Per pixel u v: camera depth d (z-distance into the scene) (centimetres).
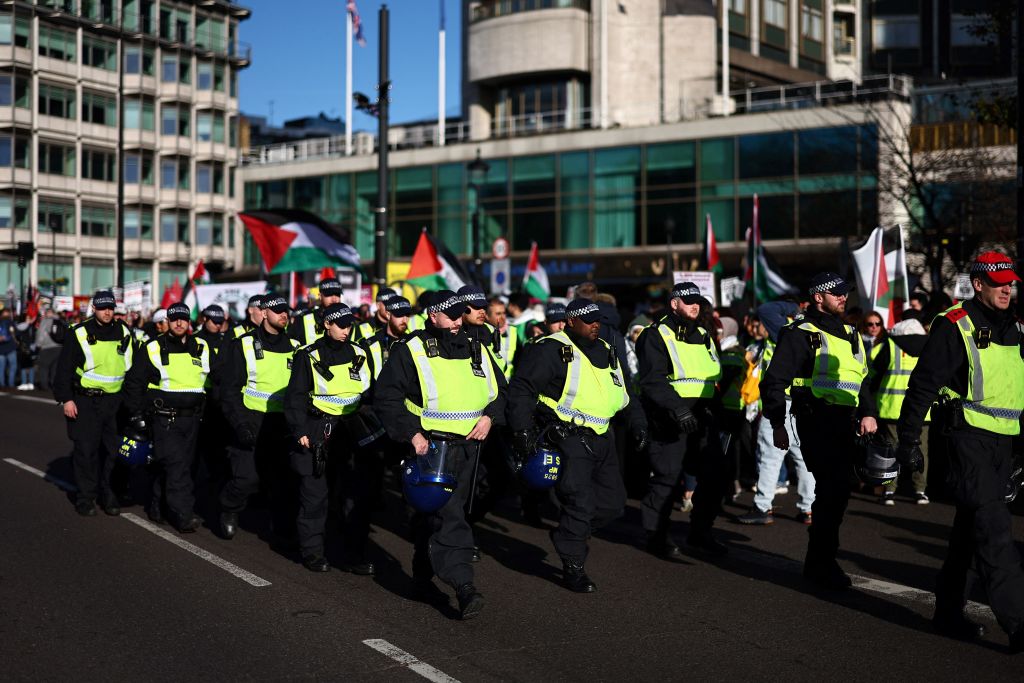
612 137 4069
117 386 1002
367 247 4750
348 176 4806
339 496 934
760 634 621
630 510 1034
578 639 611
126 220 6031
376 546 877
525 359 720
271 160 5200
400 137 4969
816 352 718
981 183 2611
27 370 2673
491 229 4350
